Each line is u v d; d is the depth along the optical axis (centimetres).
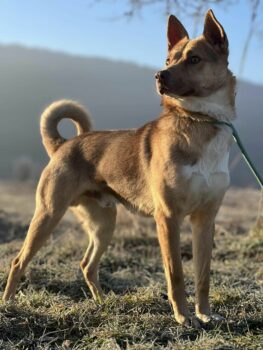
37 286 158
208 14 127
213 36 127
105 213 156
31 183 594
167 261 126
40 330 124
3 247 205
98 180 146
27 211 335
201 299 130
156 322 124
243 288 153
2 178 698
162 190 126
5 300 138
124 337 118
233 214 305
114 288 164
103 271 177
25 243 147
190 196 125
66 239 216
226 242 219
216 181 126
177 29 138
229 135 126
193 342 113
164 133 128
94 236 158
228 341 113
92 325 125
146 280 172
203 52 124
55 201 145
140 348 110
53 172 147
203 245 131
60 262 189
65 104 159
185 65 123
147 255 208
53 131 157
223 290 147
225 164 127
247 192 467
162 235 127
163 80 121
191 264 192
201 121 123
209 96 123
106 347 111
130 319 126
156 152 129
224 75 125
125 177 140
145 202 138
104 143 146
